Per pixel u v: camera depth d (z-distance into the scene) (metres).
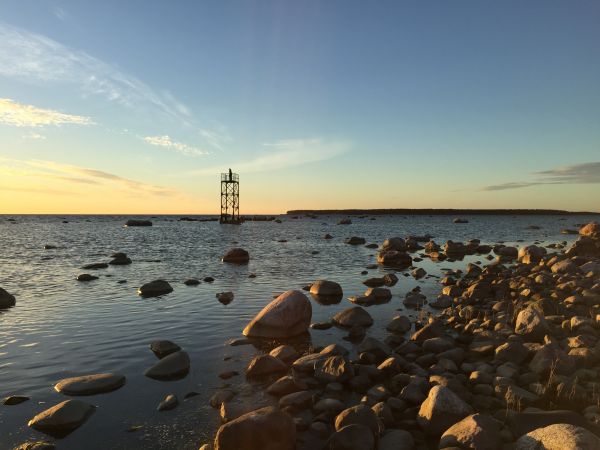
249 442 6.12
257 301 17.25
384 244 39.56
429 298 18.16
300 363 9.63
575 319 11.59
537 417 6.43
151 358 10.50
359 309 14.29
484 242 53.94
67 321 13.94
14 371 9.60
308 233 71.62
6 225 102.19
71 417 7.23
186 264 29.53
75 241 50.94
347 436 6.29
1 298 16.36
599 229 36.12
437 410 6.84
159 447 6.52
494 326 12.41
